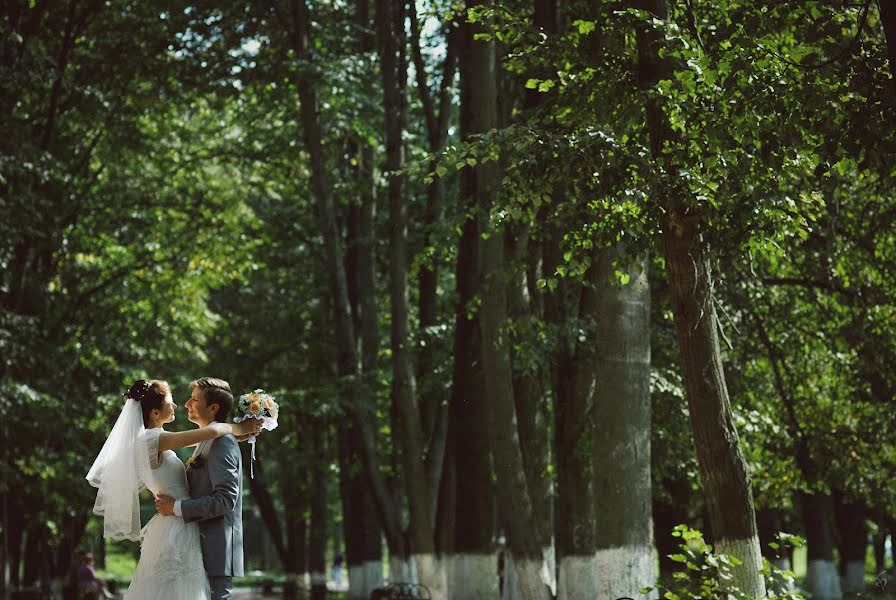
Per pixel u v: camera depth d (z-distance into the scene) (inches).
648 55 452.4
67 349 1160.2
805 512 1162.0
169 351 1294.3
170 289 1253.7
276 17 1018.7
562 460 717.3
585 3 585.6
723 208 421.4
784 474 903.1
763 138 397.4
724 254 440.8
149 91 1068.5
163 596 288.2
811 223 745.6
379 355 1157.1
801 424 880.3
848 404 873.5
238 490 299.6
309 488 1579.7
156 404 304.8
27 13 995.9
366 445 973.2
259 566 3171.8
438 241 821.2
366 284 1085.8
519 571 695.7
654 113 439.8
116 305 1242.6
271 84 1041.5
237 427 302.0
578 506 709.9
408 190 1019.3
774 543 406.6
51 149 1101.1
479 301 731.4
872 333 829.2
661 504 1089.4
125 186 1200.2
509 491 697.6
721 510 429.4
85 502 1185.4
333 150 1131.9
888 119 366.0
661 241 446.6
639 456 551.8
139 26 1046.4
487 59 689.6
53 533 1498.5
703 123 415.5
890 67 331.0
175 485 299.1
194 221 1257.4
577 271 470.9
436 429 951.6
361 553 1222.9
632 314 553.6
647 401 557.0
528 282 777.6
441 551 918.4
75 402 1109.7
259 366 1428.4
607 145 429.1
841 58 389.4
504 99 755.4
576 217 448.1
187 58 1024.2
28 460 1058.7
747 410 819.4
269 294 1505.9
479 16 517.0
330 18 1047.0
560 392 722.2
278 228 1331.2
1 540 1024.2
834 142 380.2
